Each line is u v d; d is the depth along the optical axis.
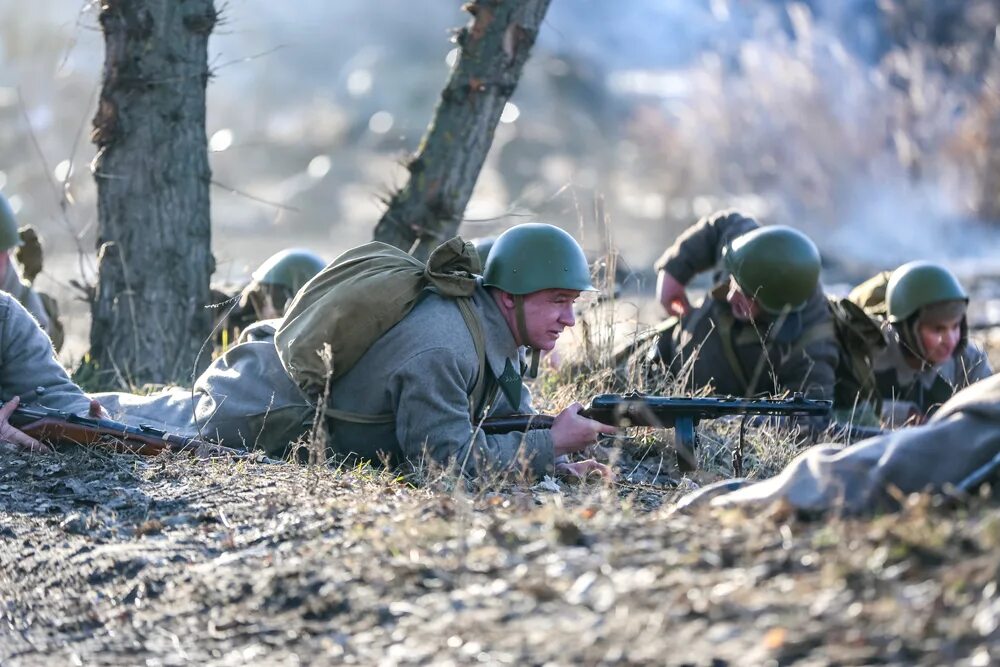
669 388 18.38
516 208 22.62
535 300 14.36
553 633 8.26
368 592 9.45
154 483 13.22
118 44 20.48
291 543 10.98
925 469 9.42
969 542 8.25
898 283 19.72
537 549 9.44
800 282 18.14
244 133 96.31
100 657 9.59
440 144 20.64
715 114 59.53
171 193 20.67
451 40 20.97
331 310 14.27
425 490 12.86
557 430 14.22
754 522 9.36
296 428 14.81
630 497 12.13
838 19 61.78
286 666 8.84
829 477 9.56
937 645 7.38
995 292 37.00
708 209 60.28
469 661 8.20
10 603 10.77
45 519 12.40
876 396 19.42
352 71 107.50
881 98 55.41
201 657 9.29
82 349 27.00
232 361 15.60
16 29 71.25
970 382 20.53
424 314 14.24
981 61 55.78
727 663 7.59
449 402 14.03
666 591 8.43
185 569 10.77
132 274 20.66
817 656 7.48
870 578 8.10
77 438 14.31
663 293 21.69
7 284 20.16
